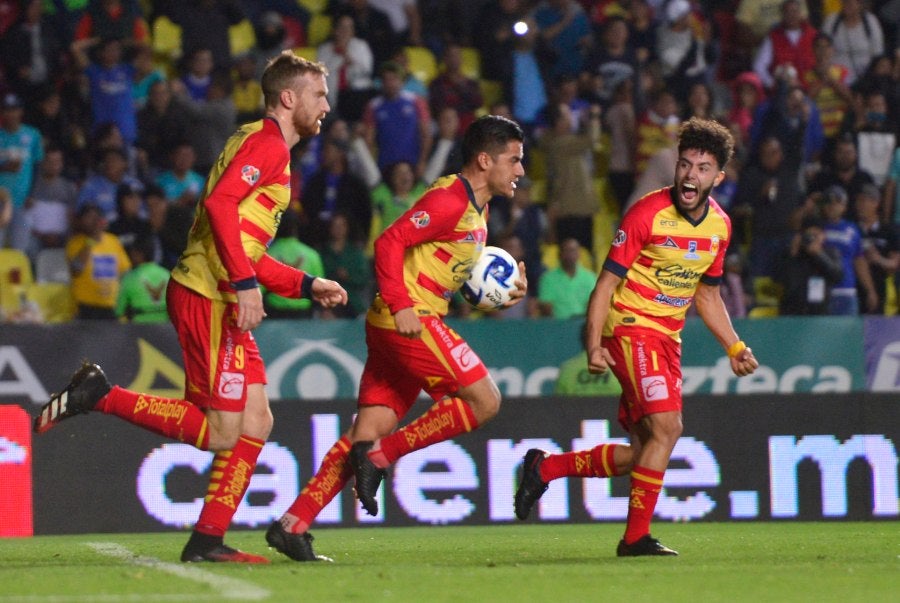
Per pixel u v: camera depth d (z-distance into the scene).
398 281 19.39
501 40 50.59
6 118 44.06
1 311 41.41
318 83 20.22
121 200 41.78
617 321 21.39
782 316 42.50
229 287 19.66
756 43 53.06
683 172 20.80
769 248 45.53
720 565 19.64
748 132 48.47
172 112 45.56
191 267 19.86
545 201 48.94
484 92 50.97
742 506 32.81
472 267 20.62
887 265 45.31
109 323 36.12
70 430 30.53
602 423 32.50
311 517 20.39
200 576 17.59
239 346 19.97
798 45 51.41
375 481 20.02
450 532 29.73
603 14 53.69
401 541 26.05
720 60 53.38
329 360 37.28
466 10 54.50
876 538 26.33
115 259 41.12
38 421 19.73
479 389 20.06
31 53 47.81
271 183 19.70
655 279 21.22
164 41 50.66
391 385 20.66
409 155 46.53
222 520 20.11
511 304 21.11
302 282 20.75
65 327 35.81
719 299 22.55
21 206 43.97
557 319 38.41
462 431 20.28
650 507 21.42
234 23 51.19
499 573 18.23
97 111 46.91
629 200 48.03
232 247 18.77
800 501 33.00
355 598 15.27
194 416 19.84
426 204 19.59
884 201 48.03
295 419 31.38
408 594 15.70
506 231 44.00
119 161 44.41
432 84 48.91
